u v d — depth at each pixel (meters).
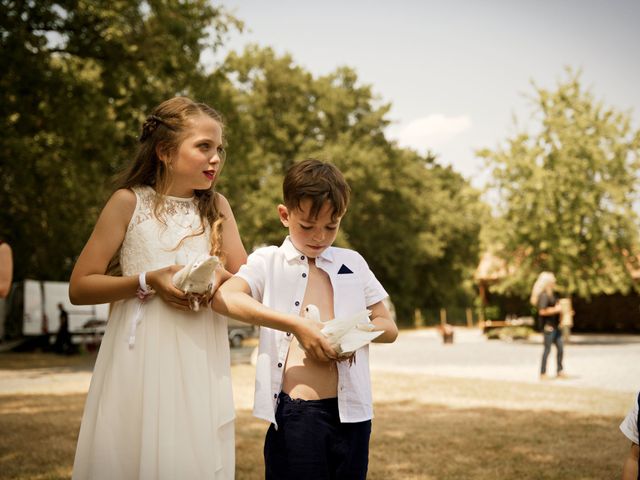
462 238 48.06
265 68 39.22
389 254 42.72
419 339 28.44
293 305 2.40
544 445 5.22
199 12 17.78
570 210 21.44
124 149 18.06
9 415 6.94
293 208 2.33
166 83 18.16
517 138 22.38
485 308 29.73
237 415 6.88
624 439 5.46
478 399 8.15
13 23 14.55
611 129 21.62
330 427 2.29
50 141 17.05
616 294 31.39
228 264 2.54
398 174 42.88
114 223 2.30
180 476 2.14
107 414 2.18
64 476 4.20
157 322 2.24
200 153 2.34
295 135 39.22
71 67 18.41
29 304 22.05
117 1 16.28
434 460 4.71
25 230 19.52
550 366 13.33
